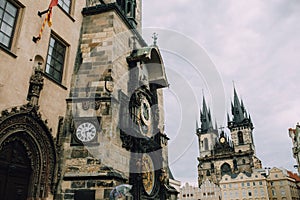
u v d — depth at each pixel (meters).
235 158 130.25
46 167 13.47
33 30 14.16
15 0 13.52
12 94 12.23
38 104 13.66
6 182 12.01
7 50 12.31
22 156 12.95
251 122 146.12
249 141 134.50
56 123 14.73
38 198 12.77
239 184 112.75
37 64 14.24
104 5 18.45
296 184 115.50
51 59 15.59
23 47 13.34
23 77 13.00
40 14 14.77
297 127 67.88
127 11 24.50
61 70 16.36
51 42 15.80
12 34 13.23
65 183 13.63
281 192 106.12
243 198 110.00
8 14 13.20
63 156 14.31
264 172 117.62
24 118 12.53
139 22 27.27
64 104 15.63
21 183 12.66
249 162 126.75
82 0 19.27
